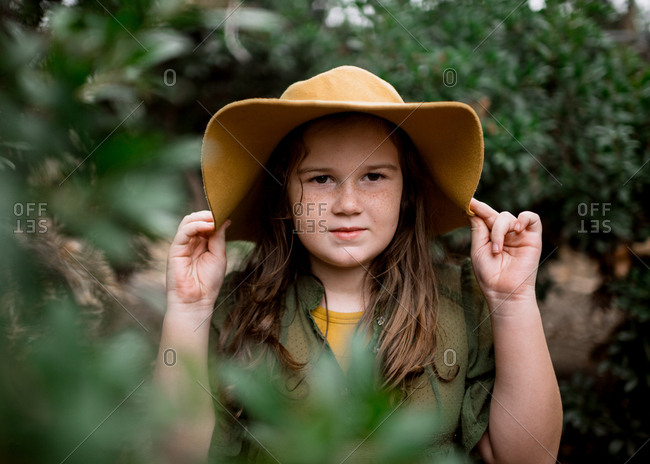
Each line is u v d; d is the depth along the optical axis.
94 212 0.51
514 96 2.60
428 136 1.34
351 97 1.30
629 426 2.60
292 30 4.43
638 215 2.56
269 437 0.43
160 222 0.53
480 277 1.35
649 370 2.52
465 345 1.39
